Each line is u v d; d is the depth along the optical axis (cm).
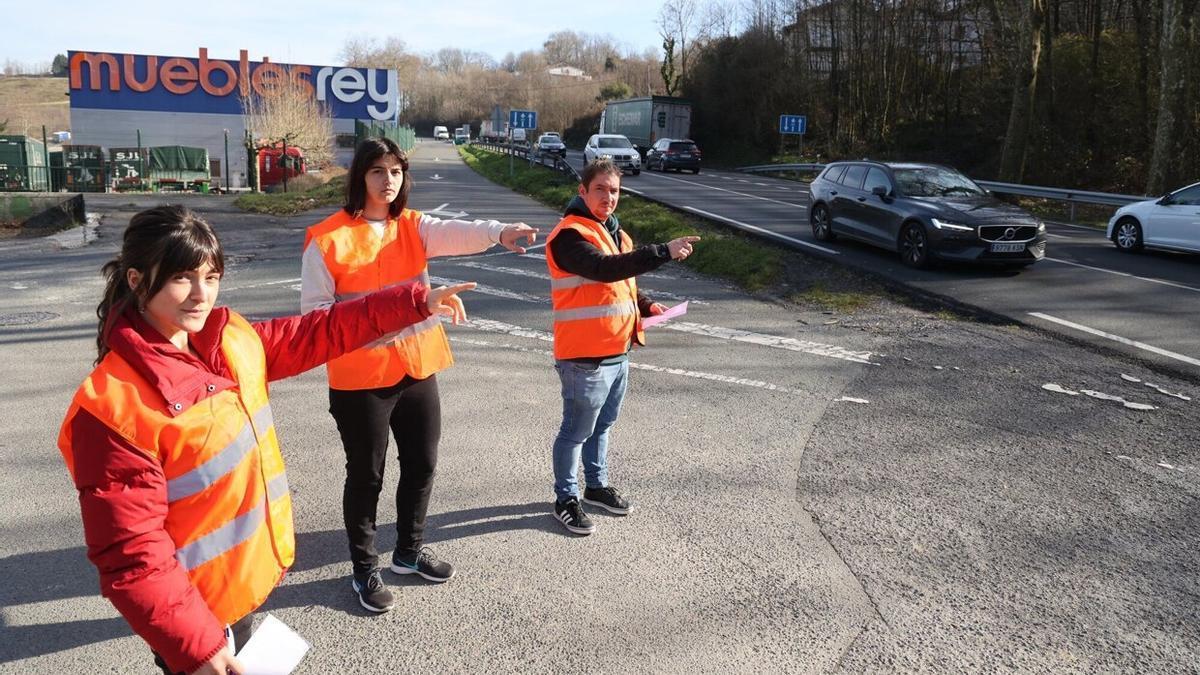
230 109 4034
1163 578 390
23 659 318
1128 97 3036
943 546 418
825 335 848
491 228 345
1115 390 674
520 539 418
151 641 190
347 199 340
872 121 4384
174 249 194
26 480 483
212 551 212
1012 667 323
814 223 1480
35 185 2945
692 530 431
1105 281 1116
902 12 4181
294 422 584
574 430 420
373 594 352
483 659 322
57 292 1048
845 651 331
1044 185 3041
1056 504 467
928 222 1172
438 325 352
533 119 2922
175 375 200
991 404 637
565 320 409
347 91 4381
